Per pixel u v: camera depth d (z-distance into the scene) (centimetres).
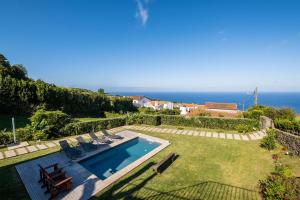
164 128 2097
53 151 1256
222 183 834
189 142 1512
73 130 1762
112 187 798
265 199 695
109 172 1075
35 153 1214
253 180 859
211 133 1828
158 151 1266
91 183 823
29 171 938
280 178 751
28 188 774
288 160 1065
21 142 1451
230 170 970
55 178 791
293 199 634
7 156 1151
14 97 2533
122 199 709
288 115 1908
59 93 2989
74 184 815
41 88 2766
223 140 1561
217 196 731
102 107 3781
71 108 3178
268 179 821
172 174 923
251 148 1332
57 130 1652
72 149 1202
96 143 1476
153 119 2264
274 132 1410
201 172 947
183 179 870
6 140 1398
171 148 1353
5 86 2453
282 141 1326
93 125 1944
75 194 736
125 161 1241
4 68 3422
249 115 2208
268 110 2147
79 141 1362
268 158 1130
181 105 7162
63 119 1744
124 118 2311
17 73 3741
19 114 2583
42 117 1628
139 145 1559
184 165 1037
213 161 1095
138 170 970
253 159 1120
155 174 923
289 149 1220
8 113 2503
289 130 1373
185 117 2198
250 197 723
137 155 1350
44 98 2792
